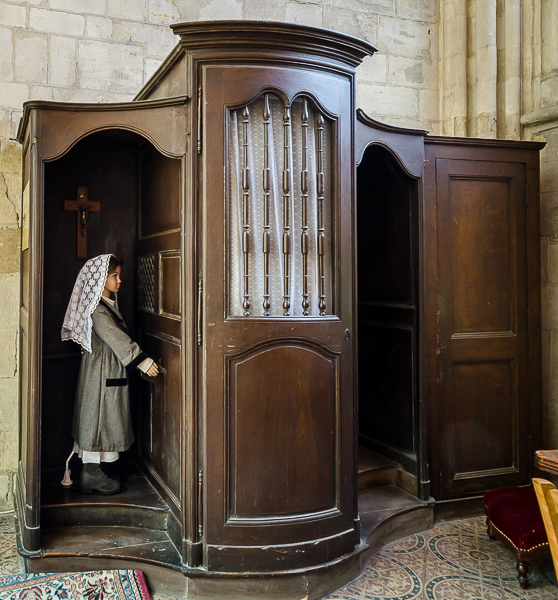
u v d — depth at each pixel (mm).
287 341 2510
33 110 2566
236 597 2453
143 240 3391
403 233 3357
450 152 3373
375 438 3721
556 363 3635
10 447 3465
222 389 2455
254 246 2496
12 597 2383
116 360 2990
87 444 2908
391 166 3283
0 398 3438
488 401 3461
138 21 3705
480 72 4074
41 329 2672
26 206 2965
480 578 2672
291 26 2402
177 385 2727
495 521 2830
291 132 2531
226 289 2463
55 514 2863
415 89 4445
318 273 2602
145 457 3389
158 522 2865
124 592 2424
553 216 3645
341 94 2629
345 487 2650
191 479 2469
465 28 4262
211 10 3873
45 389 3412
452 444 3373
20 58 3449
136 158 3598
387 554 2910
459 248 3400
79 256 3443
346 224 2652
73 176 3455
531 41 3914
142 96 3154
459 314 3400
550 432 3686
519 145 3506
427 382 3299
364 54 2670
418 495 3244
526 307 3551
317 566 2494
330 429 2613
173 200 2783
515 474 3500
